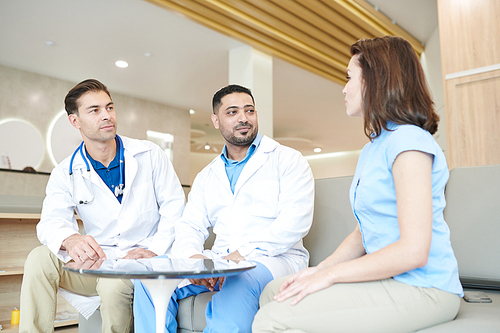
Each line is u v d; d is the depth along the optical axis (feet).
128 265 3.43
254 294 4.22
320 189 6.37
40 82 19.89
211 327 4.09
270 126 16.40
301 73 19.72
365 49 3.58
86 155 6.42
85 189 6.32
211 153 39.29
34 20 14.57
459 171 5.22
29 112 19.43
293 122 29.27
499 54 11.09
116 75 20.10
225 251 5.67
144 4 13.62
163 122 24.68
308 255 5.89
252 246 5.24
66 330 8.96
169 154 24.94
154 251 6.09
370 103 3.43
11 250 9.65
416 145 3.08
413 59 3.45
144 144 6.75
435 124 3.39
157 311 3.70
